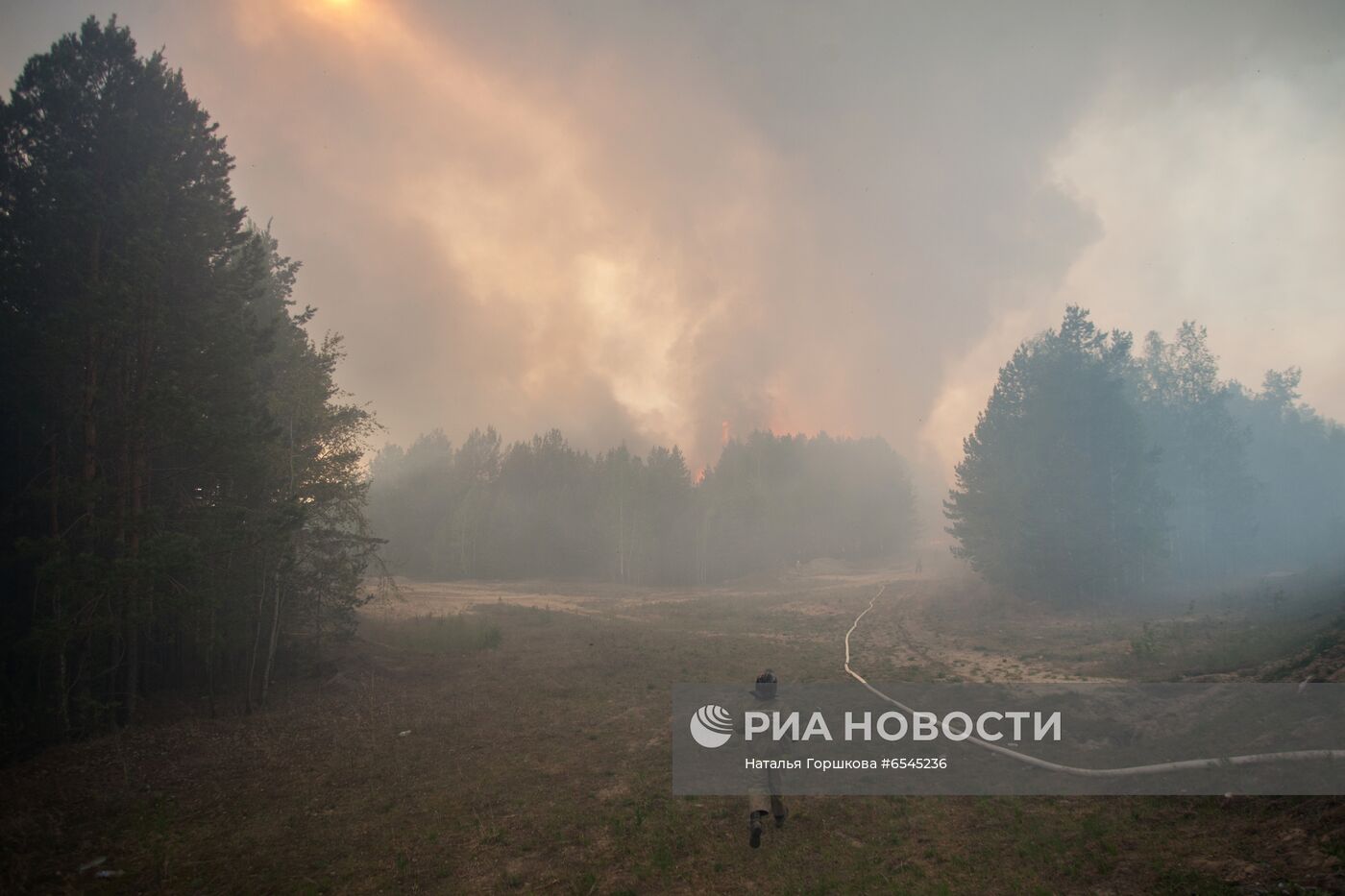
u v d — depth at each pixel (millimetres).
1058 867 5609
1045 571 25547
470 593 51000
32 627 12328
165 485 16453
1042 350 28938
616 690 15492
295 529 17047
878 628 25406
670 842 6938
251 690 15469
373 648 22922
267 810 8844
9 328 14250
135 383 14711
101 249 15031
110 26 15797
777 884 5906
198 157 16562
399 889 6367
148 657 16219
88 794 9711
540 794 8773
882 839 6680
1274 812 5676
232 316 16031
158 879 6898
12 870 7027
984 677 14086
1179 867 5172
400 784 9617
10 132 15008
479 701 15039
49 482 14234
